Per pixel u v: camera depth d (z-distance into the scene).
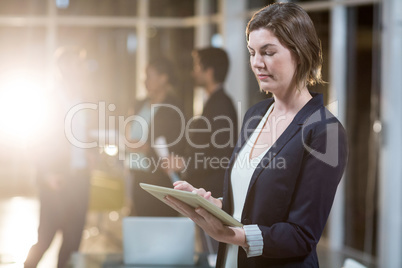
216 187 6.10
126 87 12.54
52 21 12.62
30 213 11.99
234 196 2.88
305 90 2.73
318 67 2.68
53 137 6.79
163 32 12.52
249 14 10.85
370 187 9.07
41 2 12.65
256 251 2.54
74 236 7.00
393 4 8.12
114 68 12.57
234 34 11.09
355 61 9.49
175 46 12.48
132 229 4.89
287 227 2.55
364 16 9.24
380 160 8.54
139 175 6.85
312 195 2.55
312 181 2.55
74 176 6.91
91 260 4.99
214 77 6.43
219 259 2.92
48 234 6.89
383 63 8.31
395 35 8.13
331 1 9.48
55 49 12.66
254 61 2.67
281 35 2.57
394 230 8.34
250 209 2.70
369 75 9.20
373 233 9.05
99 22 12.54
